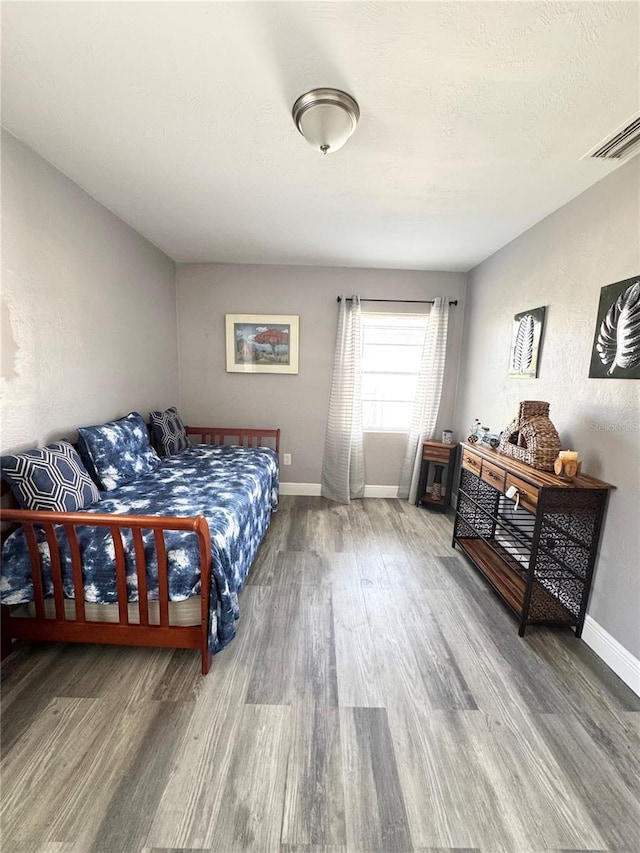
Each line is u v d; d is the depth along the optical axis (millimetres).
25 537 1673
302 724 1438
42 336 1940
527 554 2547
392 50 1186
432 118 1509
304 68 1267
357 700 1550
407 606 2188
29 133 1668
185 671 1666
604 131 1555
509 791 1230
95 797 1173
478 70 1255
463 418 3730
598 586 1868
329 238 2926
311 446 4012
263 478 2875
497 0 1020
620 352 1771
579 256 2082
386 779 1253
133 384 2920
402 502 3939
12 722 1408
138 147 1768
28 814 1126
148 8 1062
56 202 1991
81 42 1177
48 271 1960
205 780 1230
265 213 2488
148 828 1101
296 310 3771
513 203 2238
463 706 1540
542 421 2131
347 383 3760
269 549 2850
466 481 2881
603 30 1094
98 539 1674
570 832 1124
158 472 2719
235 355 3816
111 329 2584
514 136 1613
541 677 1701
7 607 1684
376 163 1860
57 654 1734
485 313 3279
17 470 1689
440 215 2445
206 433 3855
